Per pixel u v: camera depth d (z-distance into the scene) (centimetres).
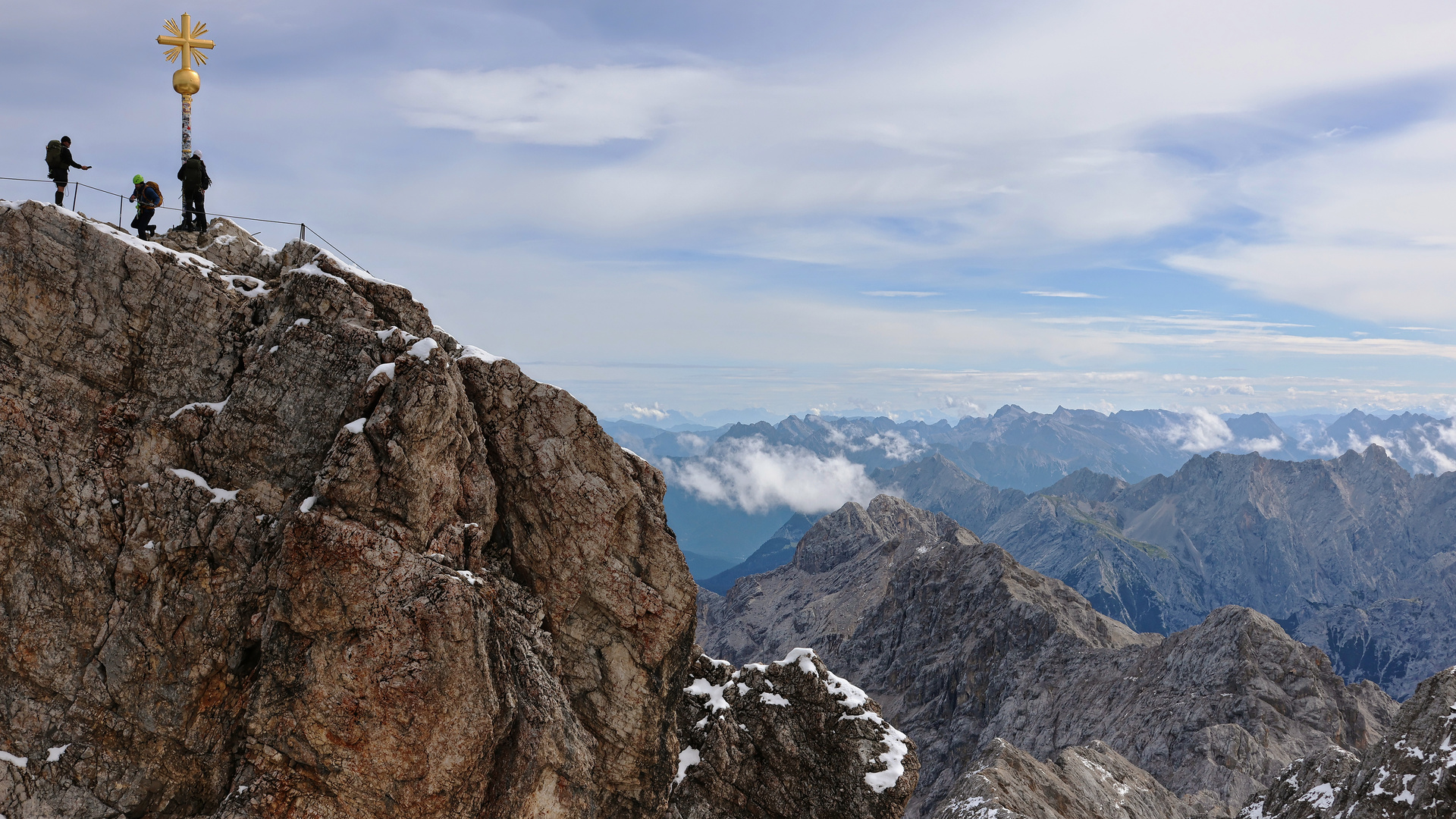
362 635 2486
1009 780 8338
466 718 2520
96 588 2638
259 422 2742
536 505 3050
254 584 2652
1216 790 11662
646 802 3200
